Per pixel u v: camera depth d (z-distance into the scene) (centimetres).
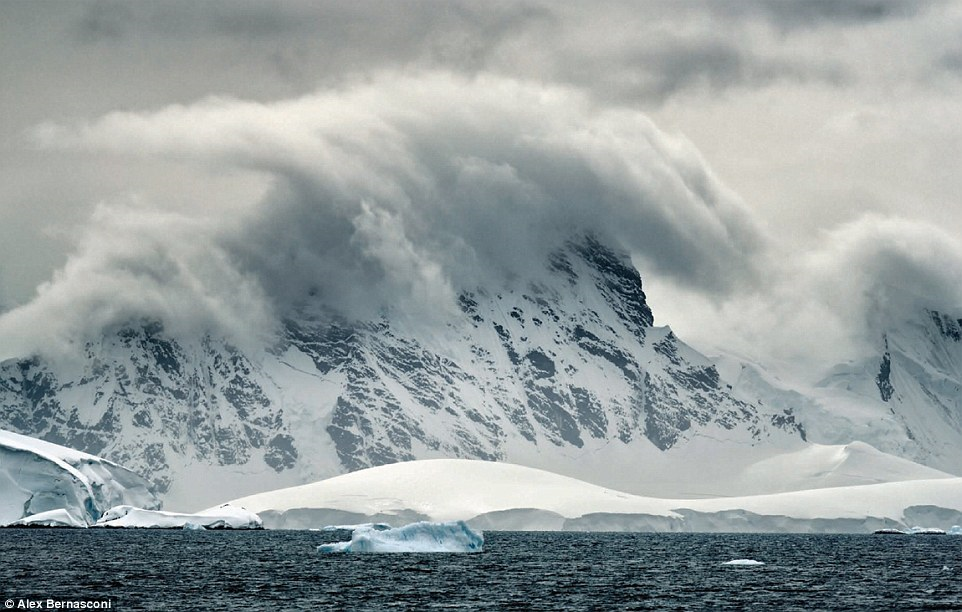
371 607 19750
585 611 19625
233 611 19125
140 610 19138
